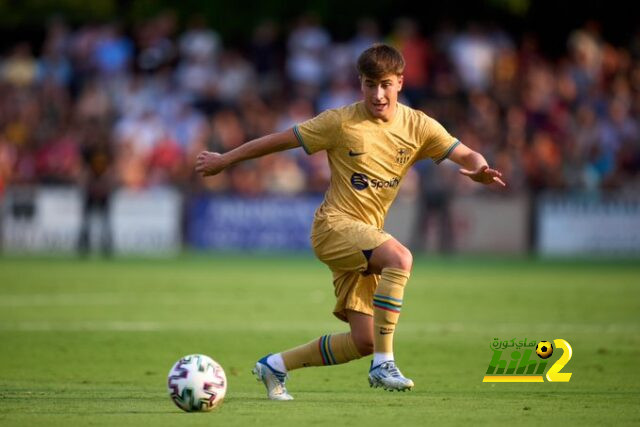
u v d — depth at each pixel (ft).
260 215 305.32
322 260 91.56
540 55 371.97
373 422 77.82
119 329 149.79
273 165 313.32
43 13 428.15
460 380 108.58
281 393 92.32
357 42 345.10
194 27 360.28
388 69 88.74
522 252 298.35
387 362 87.51
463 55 341.00
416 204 300.40
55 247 305.53
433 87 338.95
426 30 405.80
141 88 347.77
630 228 293.02
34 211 306.14
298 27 365.40
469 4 400.88
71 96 357.41
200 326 153.69
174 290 206.69
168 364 120.06
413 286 214.69
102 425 76.64
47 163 333.21
